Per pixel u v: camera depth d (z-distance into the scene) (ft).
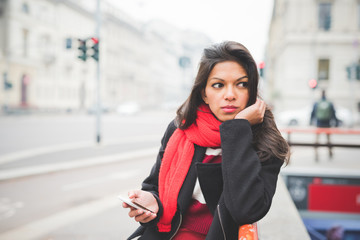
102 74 154.71
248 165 2.89
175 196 3.37
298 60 77.66
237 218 2.80
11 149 33.55
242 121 3.03
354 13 75.77
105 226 13.41
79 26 138.92
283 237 6.51
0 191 18.57
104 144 37.45
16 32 106.63
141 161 27.96
